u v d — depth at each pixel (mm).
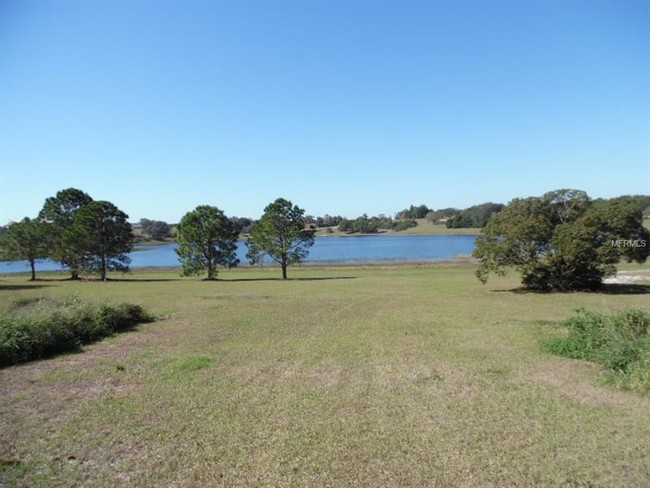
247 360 9219
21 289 28422
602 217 20609
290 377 7941
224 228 38625
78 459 4910
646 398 6613
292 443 5199
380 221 168375
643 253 20672
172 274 46562
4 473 4609
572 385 7273
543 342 10219
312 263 56344
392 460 4758
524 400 6586
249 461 4777
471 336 11344
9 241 40156
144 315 14641
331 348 10211
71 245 38281
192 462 4781
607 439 5242
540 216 21562
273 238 37094
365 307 17266
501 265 22500
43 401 6863
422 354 9523
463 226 144250
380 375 8016
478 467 4594
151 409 6410
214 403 6613
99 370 8648
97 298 21156
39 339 9977
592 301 18078
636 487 4219
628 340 8344
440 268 43219
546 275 21844
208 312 16359
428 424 5719
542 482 4305
